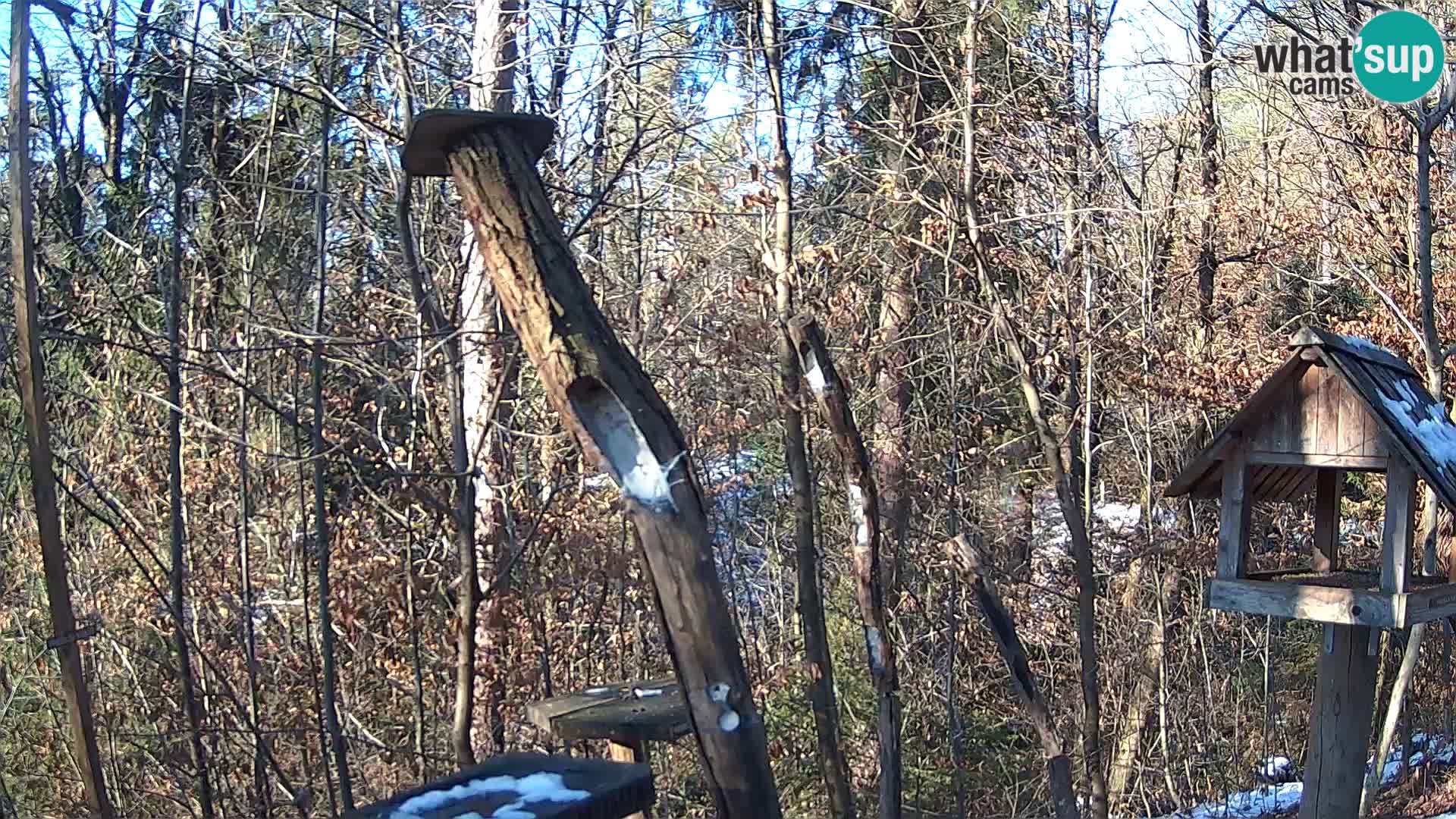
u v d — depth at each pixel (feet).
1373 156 37.37
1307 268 45.34
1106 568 42.63
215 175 26.16
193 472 31.24
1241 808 37.29
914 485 38.09
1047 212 34.35
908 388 38.81
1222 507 20.30
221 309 29.89
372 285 29.07
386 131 19.88
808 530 26.66
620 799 8.43
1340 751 20.16
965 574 28.43
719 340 30.04
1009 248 37.65
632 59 24.59
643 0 25.20
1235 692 46.32
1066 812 20.97
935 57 31.42
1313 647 48.32
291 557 31.30
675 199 27.91
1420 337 33.47
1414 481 18.44
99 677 30.66
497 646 27.27
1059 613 42.75
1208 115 40.91
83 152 27.07
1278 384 19.36
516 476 28.76
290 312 27.91
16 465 27.27
